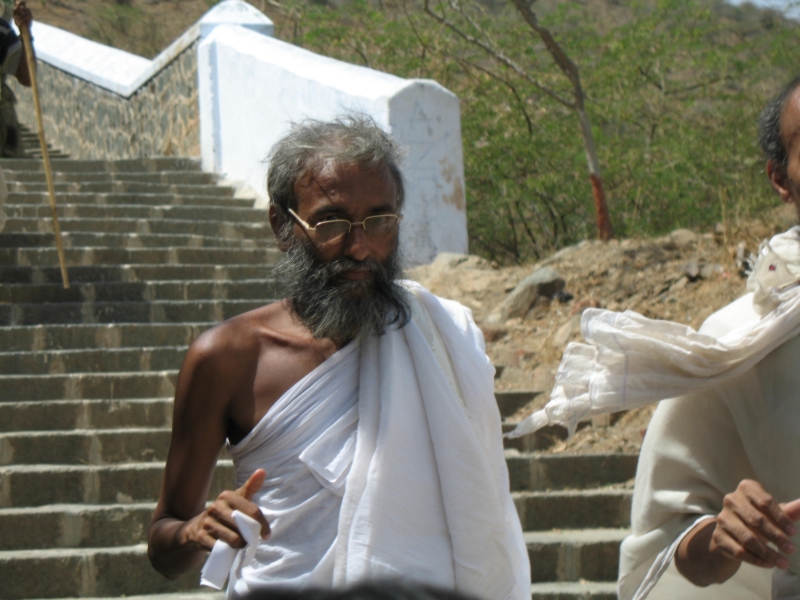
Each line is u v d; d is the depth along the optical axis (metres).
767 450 2.01
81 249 6.96
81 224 7.58
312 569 1.86
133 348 5.70
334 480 1.88
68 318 6.12
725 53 12.72
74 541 4.24
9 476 4.42
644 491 2.18
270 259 7.32
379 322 1.95
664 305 5.96
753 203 7.20
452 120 7.27
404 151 2.16
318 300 1.95
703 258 6.46
